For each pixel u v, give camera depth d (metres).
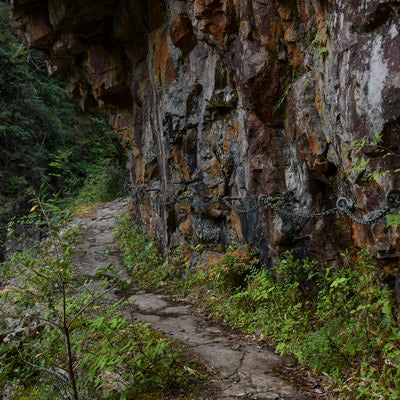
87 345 4.04
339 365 3.61
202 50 6.90
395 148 3.09
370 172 3.30
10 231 5.37
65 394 3.80
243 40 5.26
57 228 3.53
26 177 19.48
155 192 9.73
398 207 3.18
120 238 12.08
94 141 23.83
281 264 5.13
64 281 3.45
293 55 4.77
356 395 3.23
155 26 8.38
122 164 21.88
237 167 6.45
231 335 4.93
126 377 3.64
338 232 4.81
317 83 4.21
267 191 5.54
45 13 9.85
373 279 3.87
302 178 5.03
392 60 2.96
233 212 6.77
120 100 11.52
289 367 3.96
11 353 4.62
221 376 3.84
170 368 3.86
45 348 4.23
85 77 11.80
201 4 5.61
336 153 4.09
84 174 22.67
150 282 7.77
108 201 19.61
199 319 5.61
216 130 6.91
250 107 5.41
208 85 6.67
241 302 5.55
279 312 4.93
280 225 5.32
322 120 4.25
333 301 4.45
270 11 4.83
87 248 11.00
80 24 9.39
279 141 5.45
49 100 22.66
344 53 3.42
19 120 19.80
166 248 8.80
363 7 3.11
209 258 7.29
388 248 3.43
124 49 10.18
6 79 19.41
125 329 4.20
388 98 2.99
